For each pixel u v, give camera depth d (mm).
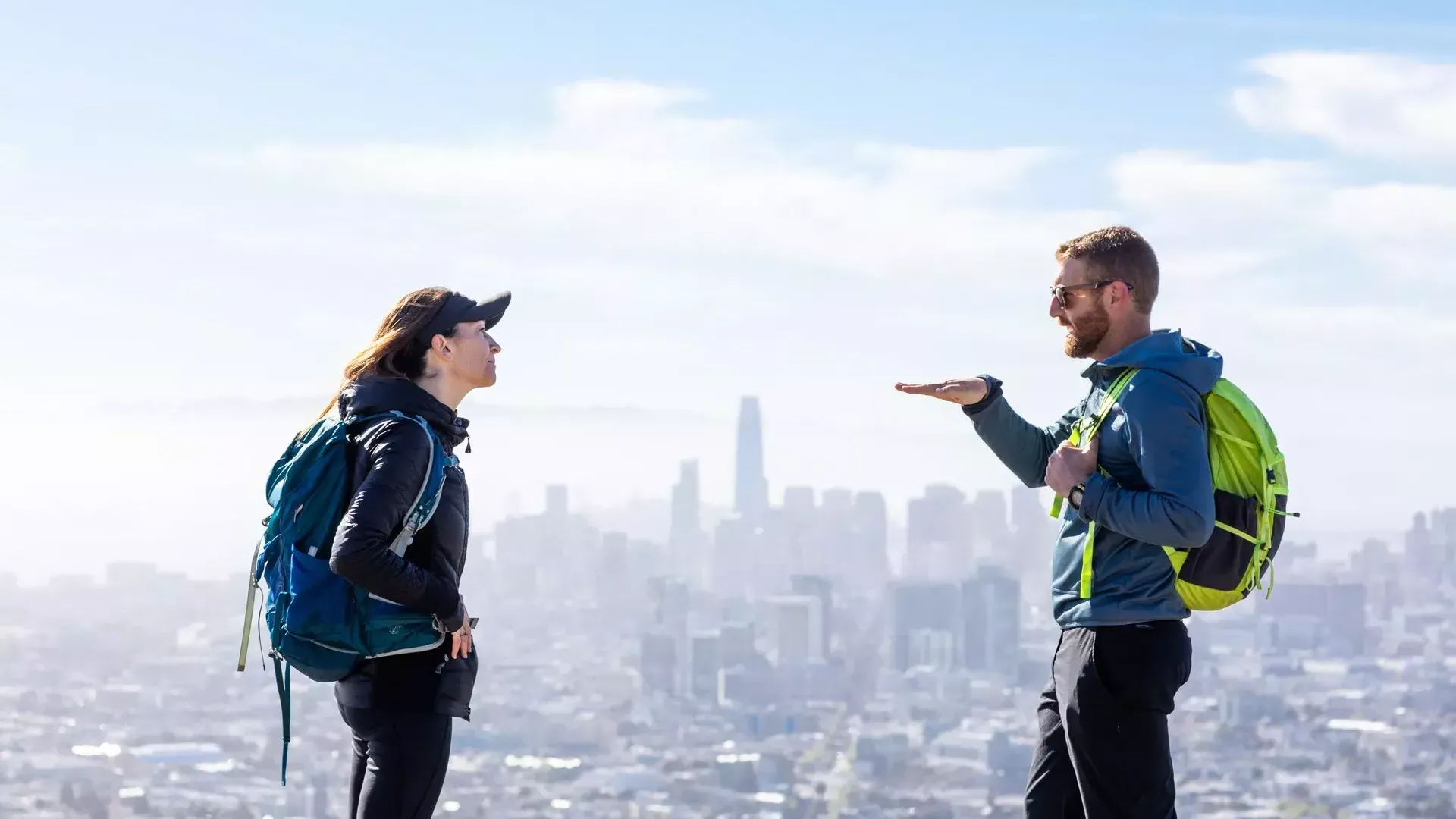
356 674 3301
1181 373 3322
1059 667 3551
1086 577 3432
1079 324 3541
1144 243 3512
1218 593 3342
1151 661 3355
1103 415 3420
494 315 3516
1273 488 3336
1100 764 3438
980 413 3910
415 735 3293
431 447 3279
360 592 3244
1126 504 3264
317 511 3275
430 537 3303
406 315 3445
